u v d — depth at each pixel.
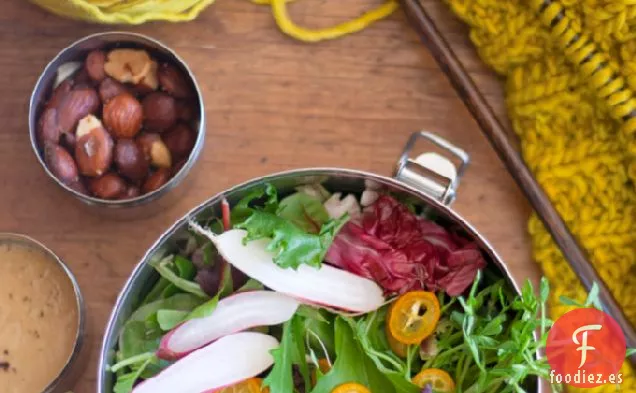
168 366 0.41
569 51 0.45
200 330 0.41
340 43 0.48
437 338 0.42
